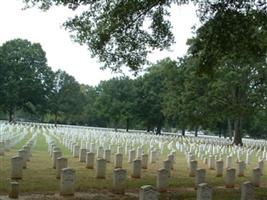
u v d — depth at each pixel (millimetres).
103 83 99125
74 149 26953
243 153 38656
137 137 50594
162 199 15898
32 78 93312
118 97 90500
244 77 55906
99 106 93062
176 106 60375
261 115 57312
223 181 21312
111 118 91062
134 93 88812
